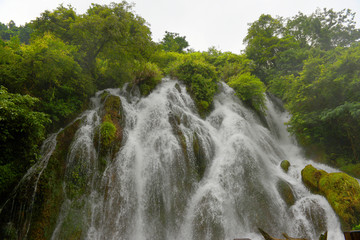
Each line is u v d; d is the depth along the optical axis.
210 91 16.50
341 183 8.59
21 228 6.60
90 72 14.16
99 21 11.91
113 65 14.71
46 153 8.53
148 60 19.59
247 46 29.55
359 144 12.18
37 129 7.81
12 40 10.95
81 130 9.89
